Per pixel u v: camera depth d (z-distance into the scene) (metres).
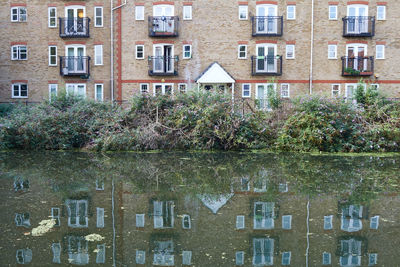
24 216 6.74
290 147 14.93
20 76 26.23
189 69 25.70
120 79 25.78
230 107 15.48
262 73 25.12
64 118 15.77
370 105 15.78
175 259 5.12
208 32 25.55
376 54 25.22
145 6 25.53
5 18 26.06
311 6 25.17
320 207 7.36
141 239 5.78
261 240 5.76
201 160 12.80
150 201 7.76
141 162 12.38
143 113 16.05
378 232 6.04
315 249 5.43
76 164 11.99
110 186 9.03
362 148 14.79
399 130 14.58
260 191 8.60
